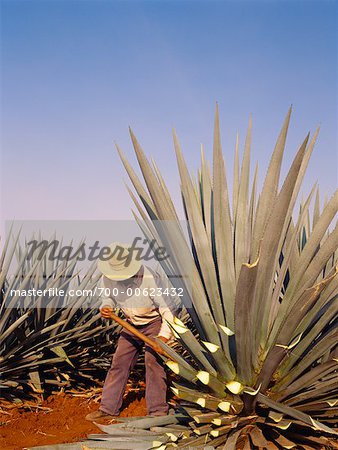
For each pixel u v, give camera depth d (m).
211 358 3.61
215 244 3.64
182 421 3.76
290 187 3.03
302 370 3.39
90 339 5.80
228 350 3.48
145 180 3.48
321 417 3.55
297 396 3.41
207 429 3.45
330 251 3.24
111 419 4.31
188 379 3.53
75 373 5.35
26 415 4.43
